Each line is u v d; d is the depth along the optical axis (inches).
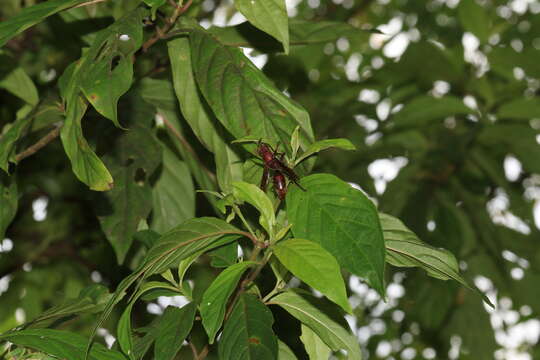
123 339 29.0
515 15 67.6
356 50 73.4
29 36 44.9
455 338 64.6
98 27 35.4
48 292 53.8
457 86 53.1
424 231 50.4
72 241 51.6
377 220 27.5
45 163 46.4
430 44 50.6
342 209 27.8
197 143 35.5
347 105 57.4
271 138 29.5
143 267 28.4
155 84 35.9
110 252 50.4
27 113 34.3
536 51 49.3
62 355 28.9
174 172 37.3
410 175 52.4
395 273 58.2
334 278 27.1
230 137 32.0
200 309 28.4
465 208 55.0
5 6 46.1
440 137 52.2
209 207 41.0
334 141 28.8
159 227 37.1
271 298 30.3
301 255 27.5
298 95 60.2
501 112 50.1
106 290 32.2
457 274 29.1
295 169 29.2
